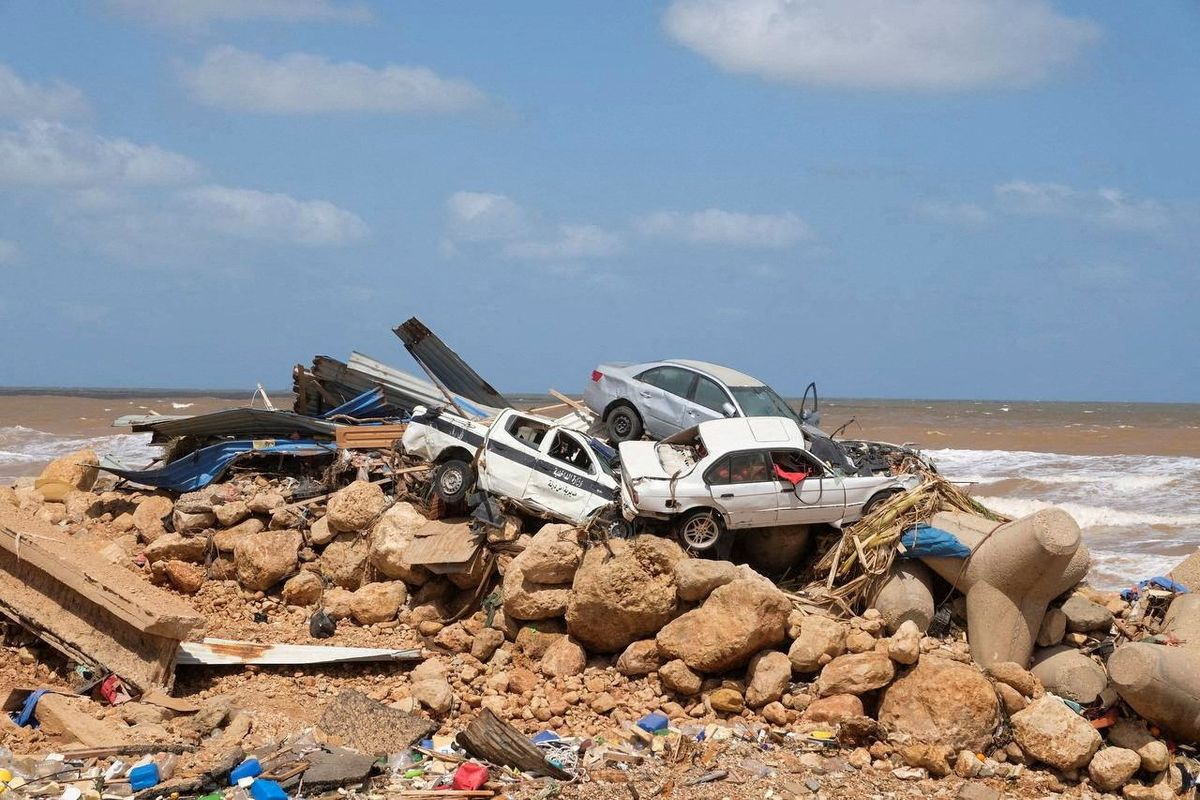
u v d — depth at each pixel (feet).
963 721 35.86
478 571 45.57
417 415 51.16
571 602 41.81
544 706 38.68
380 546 46.88
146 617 37.93
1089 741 34.94
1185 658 35.99
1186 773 35.78
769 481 44.80
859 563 43.39
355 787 32.14
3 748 32.91
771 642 39.70
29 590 41.63
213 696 39.06
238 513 50.65
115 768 31.96
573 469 47.83
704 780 33.65
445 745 35.50
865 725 36.01
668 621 41.32
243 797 30.58
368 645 43.91
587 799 32.19
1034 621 40.47
